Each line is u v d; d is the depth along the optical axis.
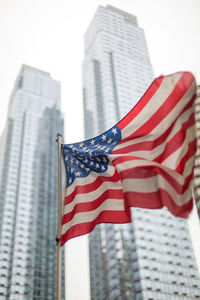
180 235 147.00
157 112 16.59
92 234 152.75
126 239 136.25
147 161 15.37
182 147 15.09
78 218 16.42
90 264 146.12
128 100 179.88
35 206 181.75
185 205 13.88
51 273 162.25
